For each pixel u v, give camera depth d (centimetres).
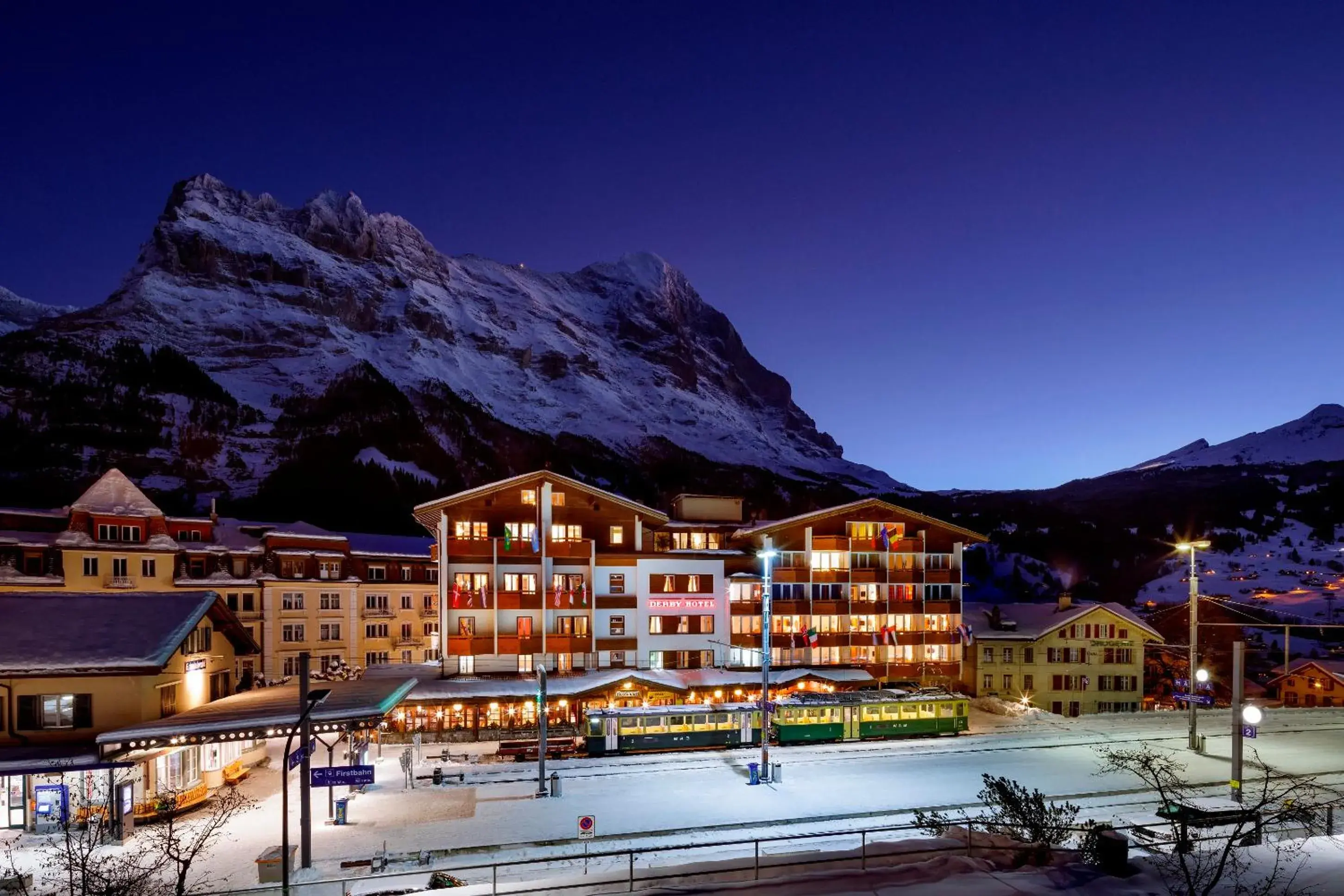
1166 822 3036
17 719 3384
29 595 3888
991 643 7369
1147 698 8419
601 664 6091
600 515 6288
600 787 4100
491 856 3086
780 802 3816
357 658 7712
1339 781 4309
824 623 6531
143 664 3484
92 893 2219
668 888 1820
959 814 3606
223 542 7494
